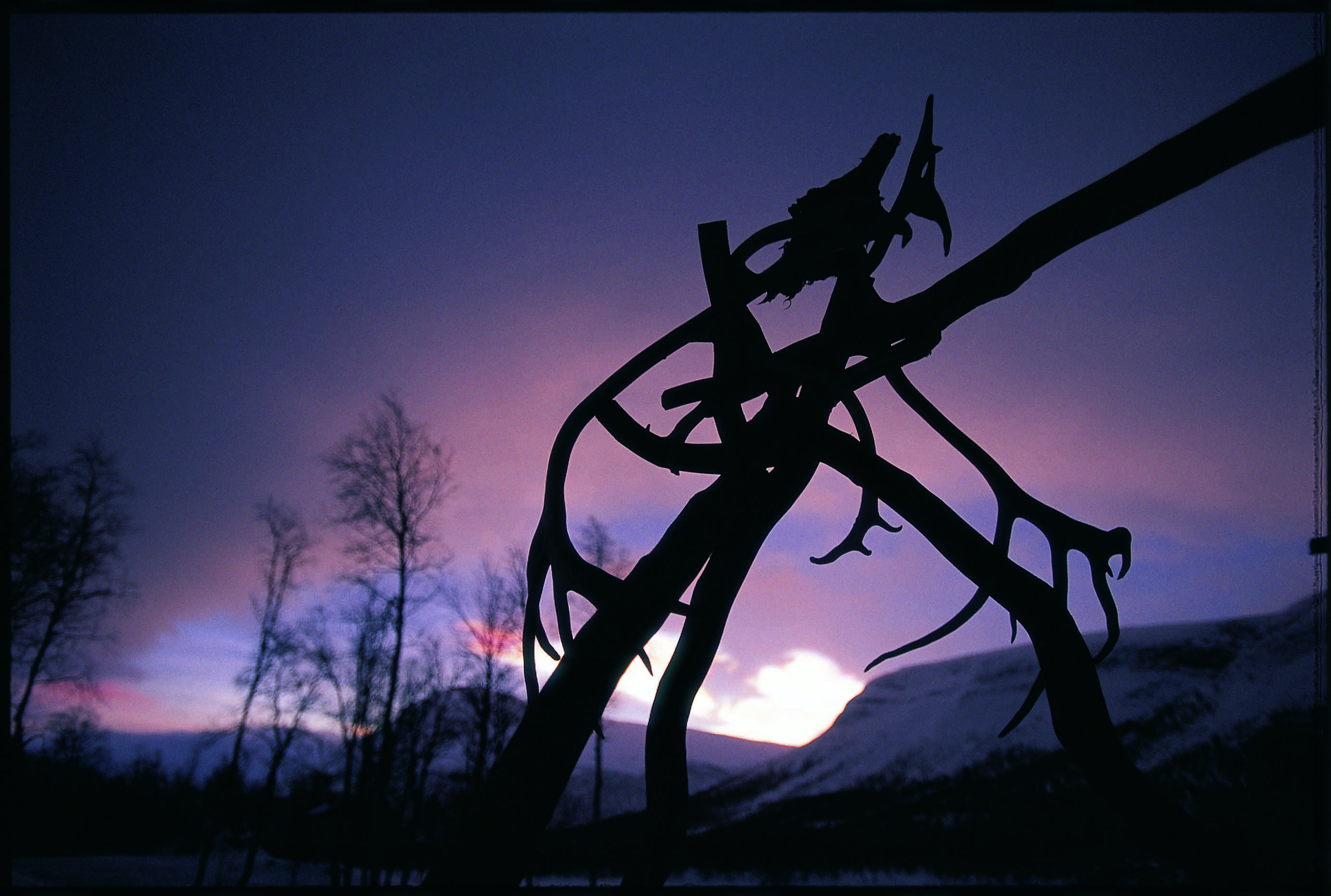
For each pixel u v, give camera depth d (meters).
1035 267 1.84
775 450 1.88
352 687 13.13
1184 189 1.70
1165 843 1.93
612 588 1.61
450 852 1.39
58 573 12.43
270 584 13.75
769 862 11.98
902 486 2.04
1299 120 1.58
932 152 2.08
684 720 2.01
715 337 1.93
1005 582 2.04
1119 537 2.29
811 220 1.95
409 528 13.23
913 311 1.92
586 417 1.89
